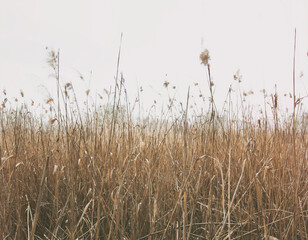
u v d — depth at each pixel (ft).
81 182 6.19
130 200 5.66
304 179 6.15
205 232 5.00
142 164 5.99
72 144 5.34
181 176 6.09
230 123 6.73
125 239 4.79
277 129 6.55
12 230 5.26
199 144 6.63
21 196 5.61
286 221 5.45
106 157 5.34
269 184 5.62
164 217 4.93
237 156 6.88
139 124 7.76
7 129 7.72
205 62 5.08
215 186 6.17
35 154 6.81
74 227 4.56
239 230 5.18
